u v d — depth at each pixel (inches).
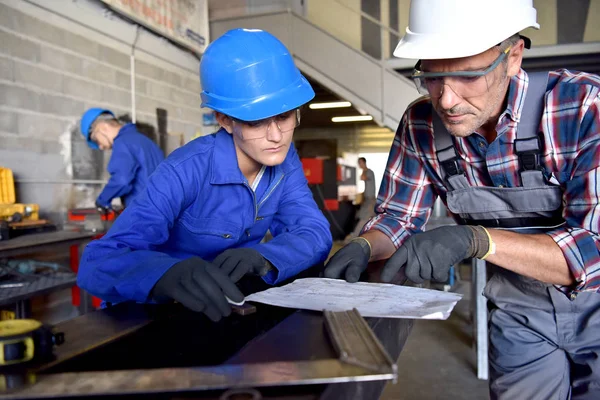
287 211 46.3
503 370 46.9
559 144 35.4
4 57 96.6
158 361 21.6
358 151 477.4
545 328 43.3
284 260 36.9
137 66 142.3
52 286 79.9
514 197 39.8
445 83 32.9
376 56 237.8
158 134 154.3
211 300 26.1
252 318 27.5
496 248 33.8
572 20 219.5
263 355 20.0
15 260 89.2
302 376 16.4
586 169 34.1
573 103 34.5
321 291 31.8
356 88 187.6
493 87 33.0
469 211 43.6
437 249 32.7
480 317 95.7
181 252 43.5
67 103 114.1
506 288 45.9
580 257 32.4
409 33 35.1
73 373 17.4
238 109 34.2
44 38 106.6
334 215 317.1
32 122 103.7
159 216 35.6
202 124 184.5
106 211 104.4
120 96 134.5
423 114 44.3
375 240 42.9
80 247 108.3
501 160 38.6
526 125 36.2
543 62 228.7
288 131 36.7
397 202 48.9
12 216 88.7
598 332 41.3
